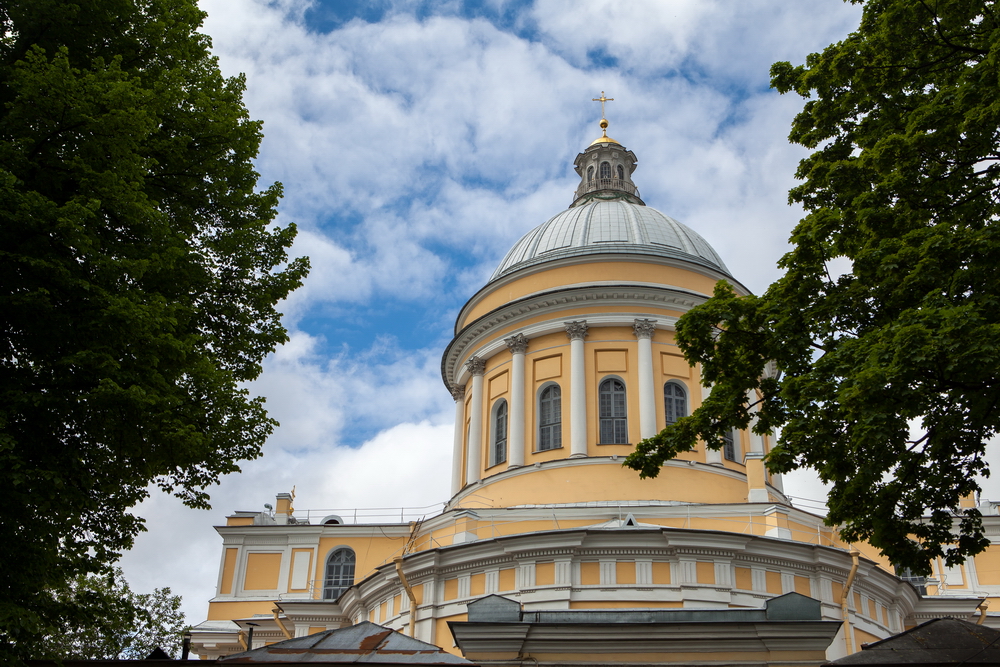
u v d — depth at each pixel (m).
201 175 18.05
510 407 36.78
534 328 37.56
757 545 27.75
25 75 14.57
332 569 39.41
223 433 17.03
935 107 16.12
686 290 37.16
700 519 31.08
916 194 16.53
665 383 36.41
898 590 32.53
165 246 16.06
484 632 21.20
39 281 14.16
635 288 36.88
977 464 16.52
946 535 17.03
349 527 39.94
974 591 38.41
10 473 13.13
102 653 27.70
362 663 15.57
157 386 14.97
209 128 17.72
